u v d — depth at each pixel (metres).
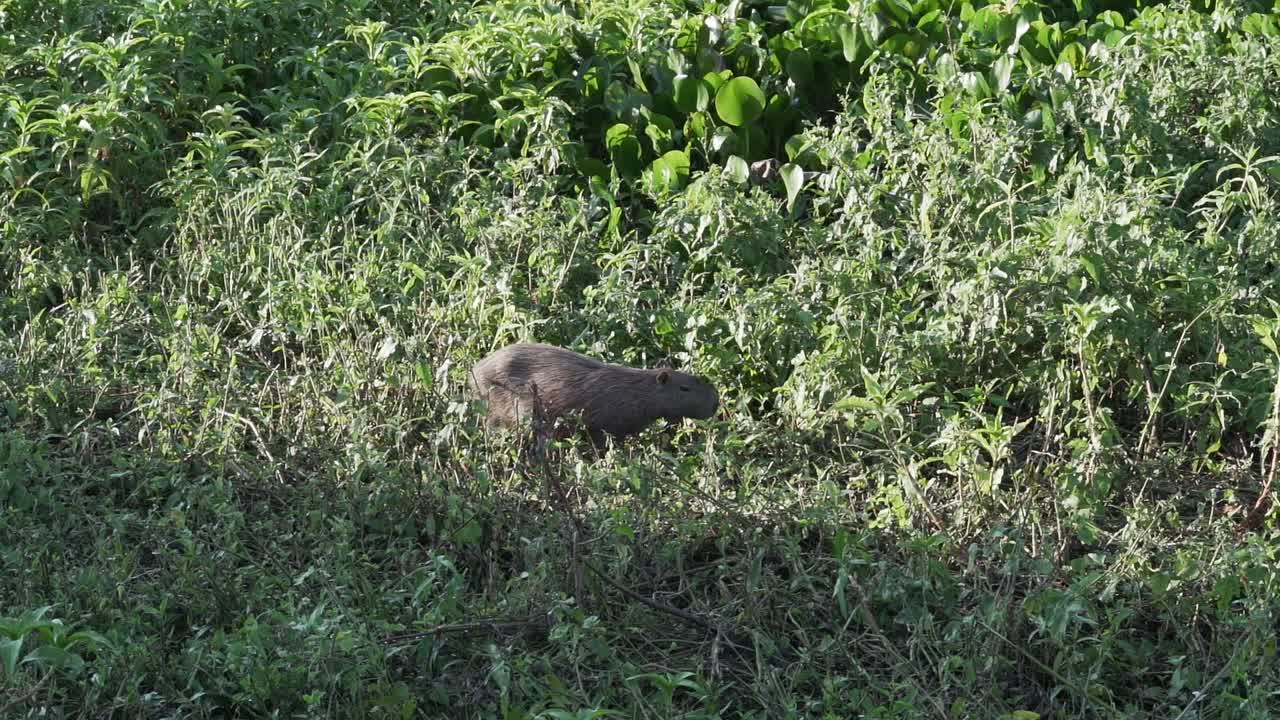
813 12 12.30
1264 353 7.98
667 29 12.23
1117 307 7.36
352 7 12.73
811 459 7.98
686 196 9.88
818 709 5.56
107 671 5.25
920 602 6.26
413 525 6.91
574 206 9.95
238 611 6.05
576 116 11.95
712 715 5.27
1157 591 6.01
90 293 9.32
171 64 11.64
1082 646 5.95
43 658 4.65
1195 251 8.54
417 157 10.40
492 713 5.55
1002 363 8.39
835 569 6.49
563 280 9.39
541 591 6.04
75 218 10.45
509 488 7.00
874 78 10.72
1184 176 9.36
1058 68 11.07
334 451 7.53
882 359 8.30
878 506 7.34
